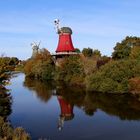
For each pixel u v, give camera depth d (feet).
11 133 80.33
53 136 97.71
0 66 120.06
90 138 96.63
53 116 128.77
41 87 239.30
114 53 280.10
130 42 278.67
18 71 490.08
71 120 122.31
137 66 195.62
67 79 259.19
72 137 97.14
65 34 315.78
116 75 193.57
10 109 141.49
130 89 188.75
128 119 122.72
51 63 307.17
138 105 151.53
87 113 135.74
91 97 180.14
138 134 101.35
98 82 201.77
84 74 240.94
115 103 158.71
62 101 168.25
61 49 313.73
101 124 115.24
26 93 203.41
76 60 257.96
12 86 253.03
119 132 104.06
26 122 116.78
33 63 339.77
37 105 156.15
